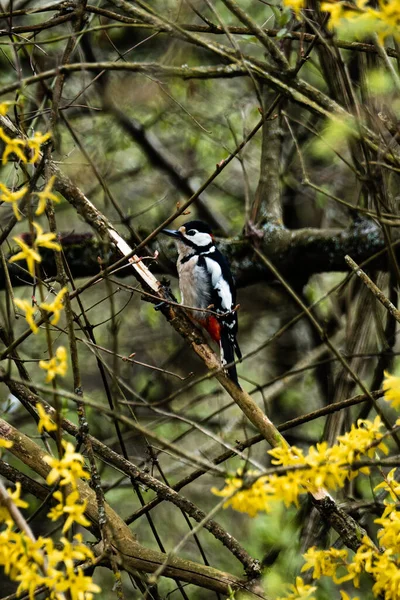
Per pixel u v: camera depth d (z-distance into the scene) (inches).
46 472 302.7
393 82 282.5
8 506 209.5
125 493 483.8
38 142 209.6
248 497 206.2
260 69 285.7
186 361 600.4
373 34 271.0
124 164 617.6
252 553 405.7
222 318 406.6
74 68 252.8
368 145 284.0
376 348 419.8
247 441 319.9
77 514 197.0
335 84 346.9
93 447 318.3
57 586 195.2
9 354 271.4
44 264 439.5
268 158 464.1
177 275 477.1
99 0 416.5
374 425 221.6
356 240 424.5
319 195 520.1
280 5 360.8
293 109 528.7
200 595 474.9
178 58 512.4
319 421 542.0
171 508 541.0
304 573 371.2
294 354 586.9
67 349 578.6
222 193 633.0
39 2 555.8
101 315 608.1
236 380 322.0
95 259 434.6
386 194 366.0
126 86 509.0
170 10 435.8
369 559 226.7
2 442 206.5
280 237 442.3
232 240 453.4
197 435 552.4
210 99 578.9
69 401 530.0
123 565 263.0
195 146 587.5
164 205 606.9
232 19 523.8
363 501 370.3
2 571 488.1
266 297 601.6
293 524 390.3
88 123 590.9
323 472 211.6
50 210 275.3
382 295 289.7
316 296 530.9
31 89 483.2
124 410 535.5
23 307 193.3
